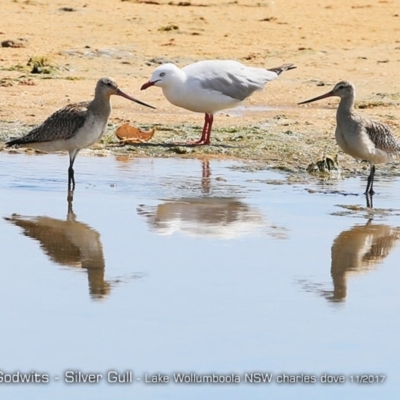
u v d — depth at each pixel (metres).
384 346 10.04
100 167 17.48
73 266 12.21
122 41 29.33
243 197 15.64
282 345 10.02
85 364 9.60
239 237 13.46
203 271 12.08
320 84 25.05
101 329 10.31
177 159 18.30
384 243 13.34
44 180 16.47
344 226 14.10
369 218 14.59
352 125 15.95
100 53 27.77
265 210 14.89
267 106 23.00
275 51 28.70
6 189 15.85
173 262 12.39
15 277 11.80
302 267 12.30
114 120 20.84
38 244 13.06
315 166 17.59
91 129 15.83
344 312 10.87
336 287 11.63
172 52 28.28
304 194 15.98
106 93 15.93
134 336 10.17
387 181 17.19
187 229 13.80
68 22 31.48
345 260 12.58
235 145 19.31
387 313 10.86
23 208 14.77
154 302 11.05
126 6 34.22
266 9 34.44
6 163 17.59
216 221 14.21
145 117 21.33
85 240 13.23
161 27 30.98
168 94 19.31
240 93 19.50
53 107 21.88
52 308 10.85
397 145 16.14
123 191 15.85
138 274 11.94
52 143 15.88
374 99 23.34
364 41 30.25
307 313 10.82
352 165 18.19
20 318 10.59
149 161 18.05
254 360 9.73
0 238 13.30
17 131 19.81
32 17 31.95
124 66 26.64
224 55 28.14
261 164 18.08
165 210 14.74
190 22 32.03
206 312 10.79
